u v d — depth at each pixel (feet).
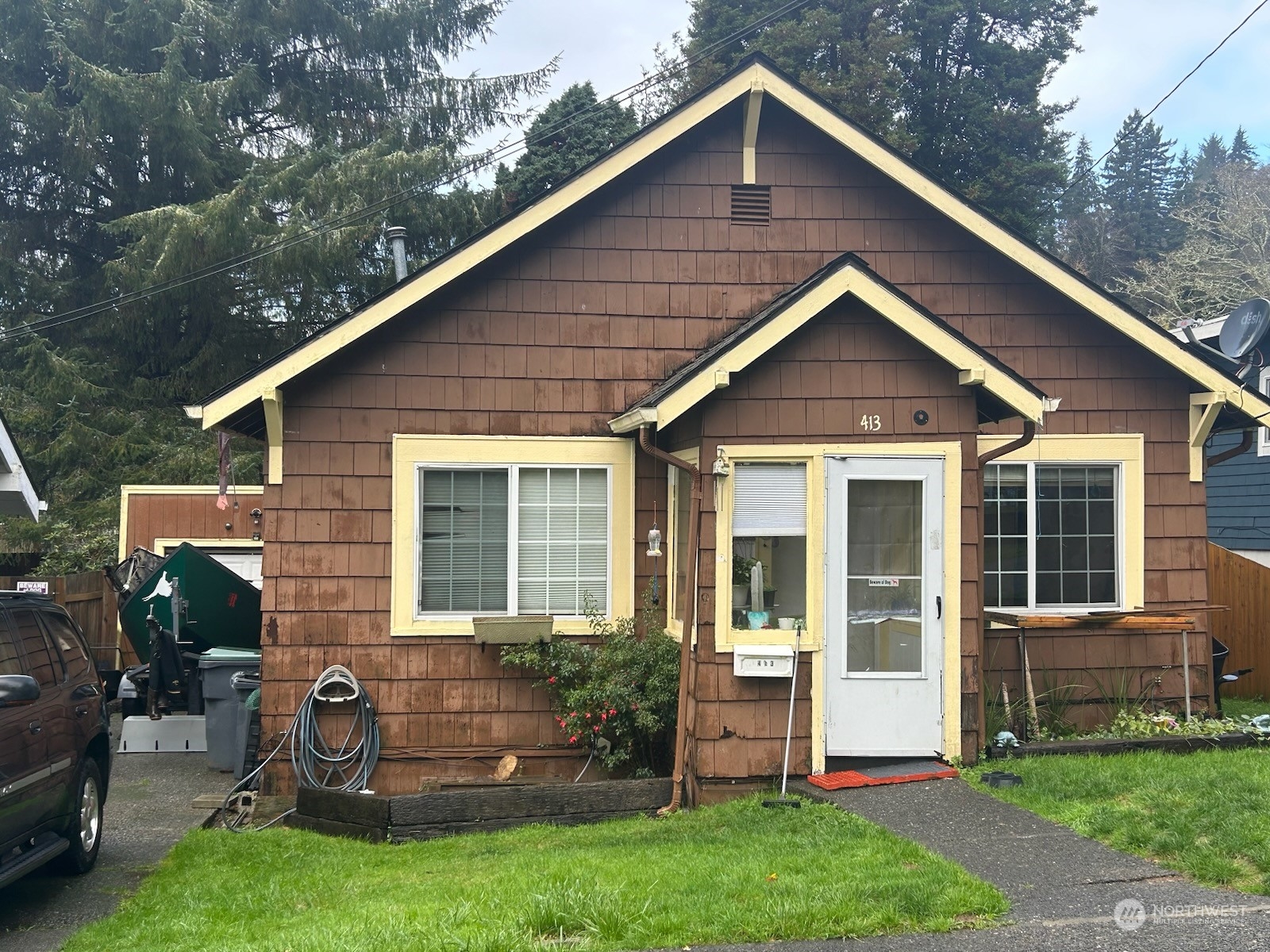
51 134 81.82
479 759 31.94
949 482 27.50
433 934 16.94
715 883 19.10
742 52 100.17
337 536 31.91
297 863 25.05
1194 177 194.49
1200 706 32.91
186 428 83.87
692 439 28.58
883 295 27.12
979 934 16.66
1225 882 18.38
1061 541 33.42
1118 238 159.12
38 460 77.82
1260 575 45.57
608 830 25.59
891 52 95.20
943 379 27.73
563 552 32.73
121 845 27.45
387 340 32.22
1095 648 32.94
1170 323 98.94
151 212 76.89
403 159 81.30
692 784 27.66
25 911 22.13
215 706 36.63
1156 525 33.32
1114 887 18.53
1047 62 105.09
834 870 19.58
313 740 31.32
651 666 29.91
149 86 79.36
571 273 32.94
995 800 24.35
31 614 24.30
